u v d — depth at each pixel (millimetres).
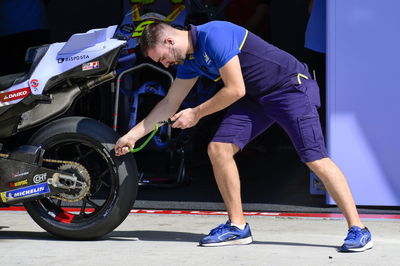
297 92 10859
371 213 13914
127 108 20828
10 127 11438
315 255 10453
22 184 11383
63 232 11516
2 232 12500
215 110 10609
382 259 10172
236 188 11203
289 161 20891
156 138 17281
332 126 14117
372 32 13922
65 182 11273
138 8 17969
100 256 10430
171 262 10023
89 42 11172
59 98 11375
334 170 10820
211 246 11156
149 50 10609
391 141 13984
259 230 12656
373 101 13992
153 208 14875
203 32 10555
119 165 11219
